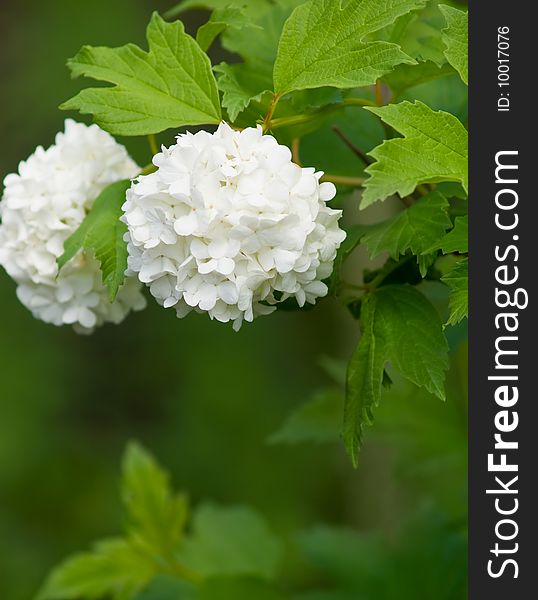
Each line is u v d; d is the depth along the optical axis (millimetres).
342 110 695
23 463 1453
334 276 626
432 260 613
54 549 1419
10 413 1465
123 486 815
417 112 600
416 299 628
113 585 807
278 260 595
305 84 618
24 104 1466
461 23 624
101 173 675
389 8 614
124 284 677
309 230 597
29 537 1421
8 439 1446
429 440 806
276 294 627
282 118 640
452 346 694
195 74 630
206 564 825
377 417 808
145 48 1459
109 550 810
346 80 612
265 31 703
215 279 597
